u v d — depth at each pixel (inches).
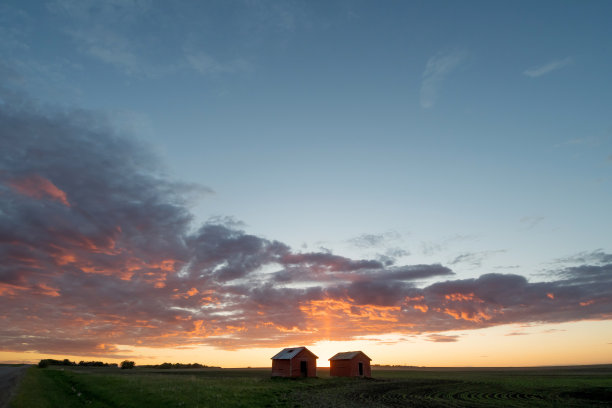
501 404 1651.1
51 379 2156.7
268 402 1476.4
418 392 2124.8
